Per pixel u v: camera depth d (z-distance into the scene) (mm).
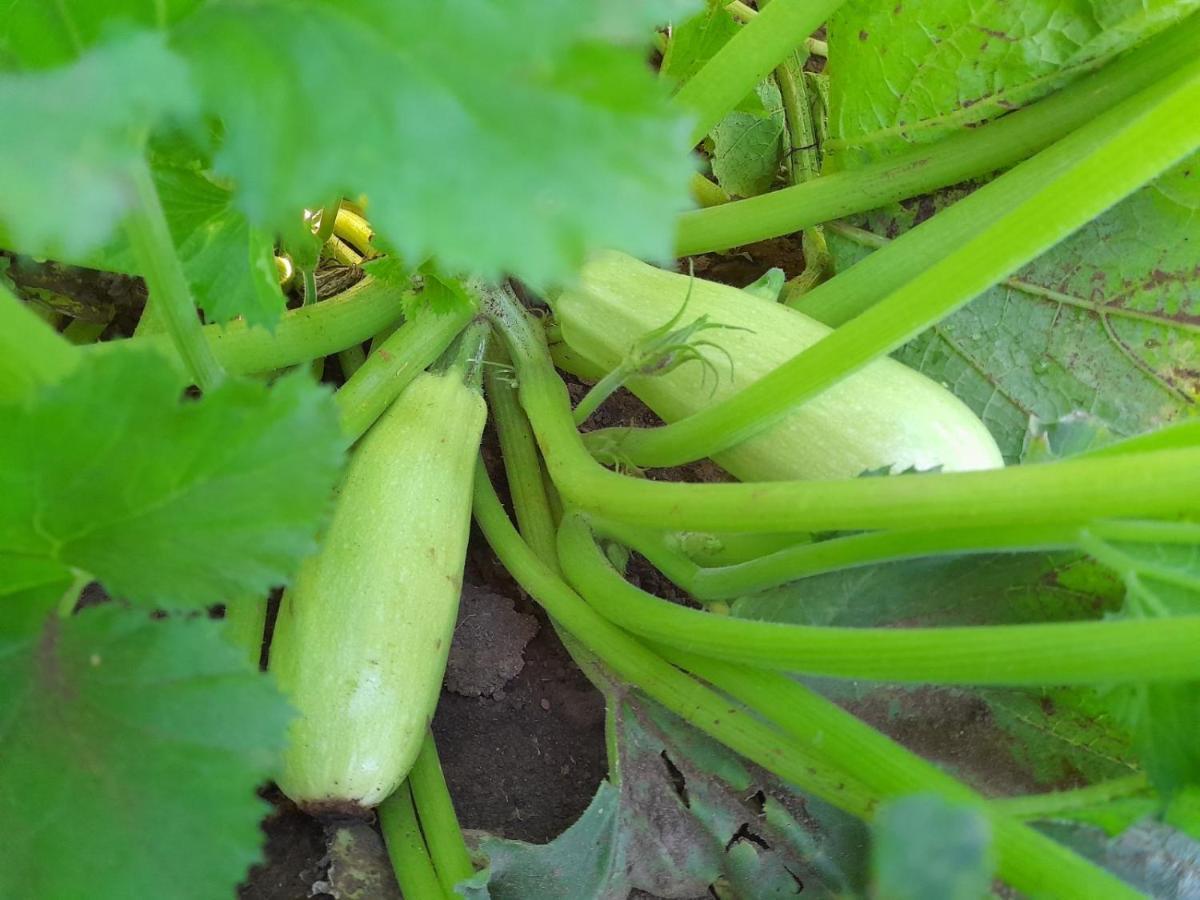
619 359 552
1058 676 324
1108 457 316
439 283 488
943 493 334
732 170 710
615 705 499
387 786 448
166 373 241
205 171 391
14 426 237
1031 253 366
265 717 287
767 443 507
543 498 577
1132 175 344
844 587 457
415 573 466
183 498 261
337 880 458
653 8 201
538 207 192
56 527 264
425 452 493
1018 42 514
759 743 430
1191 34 503
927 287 388
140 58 192
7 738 286
